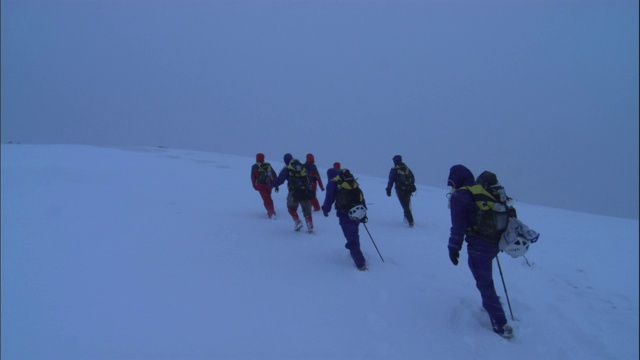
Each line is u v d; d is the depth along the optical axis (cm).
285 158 892
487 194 437
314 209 1040
